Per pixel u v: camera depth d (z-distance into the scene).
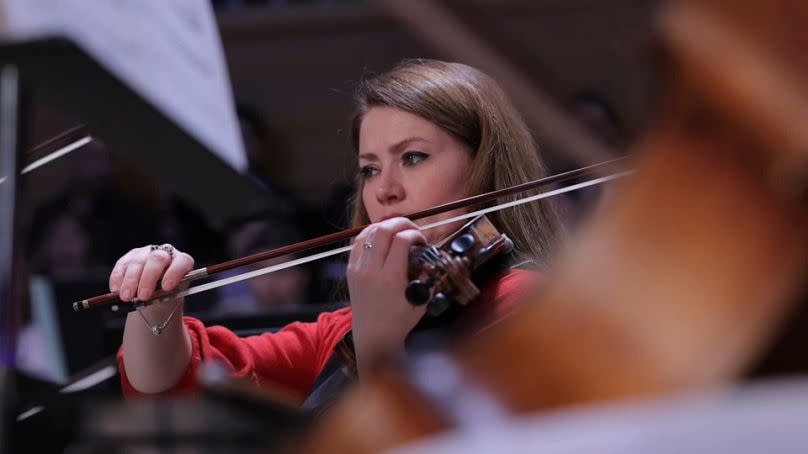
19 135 3.29
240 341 7.39
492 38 17.47
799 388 1.80
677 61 1.91
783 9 1.81
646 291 1.96
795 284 1.85
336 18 20.67
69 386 7.60
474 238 5.55
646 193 2.01
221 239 15.43
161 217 16.23
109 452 3.62
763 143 1.84
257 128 17.56
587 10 18.98
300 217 15.30
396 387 2.12
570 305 2.04
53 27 2.66
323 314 7.84
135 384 6.86
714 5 1.86
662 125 2.00
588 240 2.08
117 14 2.90
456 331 5.60
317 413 5.94
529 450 1.85
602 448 1.78
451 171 6.81
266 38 20.86
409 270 5.41
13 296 3.40
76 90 2.94
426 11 17.02
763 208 1.88
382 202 6.82
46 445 3.91
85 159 16.45
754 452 1.69
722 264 1.90
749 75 1.82
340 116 20.59
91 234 16.22
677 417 1.77
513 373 2.04
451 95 6.89
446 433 2.03
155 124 3.24
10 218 3.37
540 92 16.59
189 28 3.36
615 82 18.97
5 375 3.38
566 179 6.53
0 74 3.13
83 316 10.23
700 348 1.87
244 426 3.33
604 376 1.95
